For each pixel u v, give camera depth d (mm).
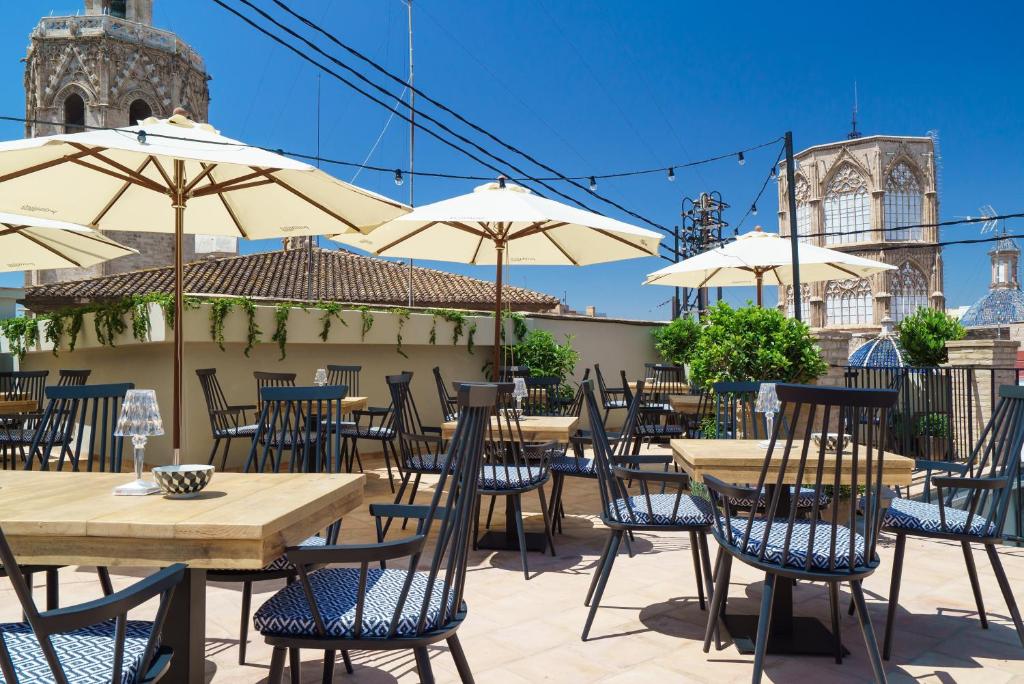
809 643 3160
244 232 5203
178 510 1966
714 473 3125
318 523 2166
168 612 2002
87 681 1574
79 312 9438
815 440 3289
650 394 10156
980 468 3619
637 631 3336
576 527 5594
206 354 8695
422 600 2205
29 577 2650
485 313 11602
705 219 21266
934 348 13297
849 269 8977
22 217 5945
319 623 1972
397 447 9984
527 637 3260
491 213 5180
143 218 5109
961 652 3123
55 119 36031
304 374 9570
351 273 20609
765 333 6250
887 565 4480
